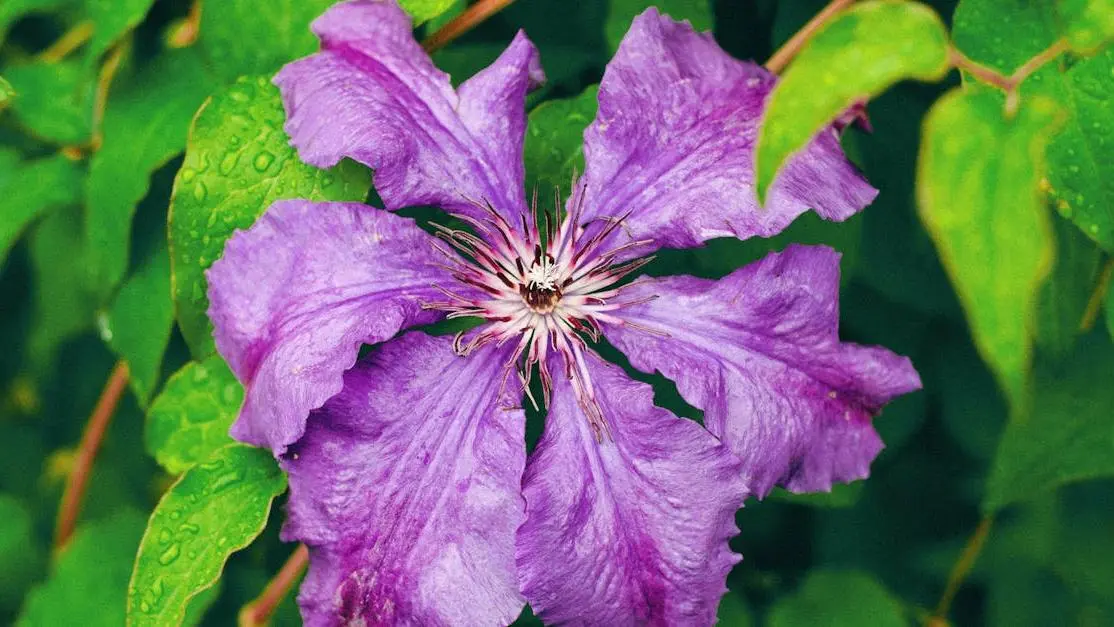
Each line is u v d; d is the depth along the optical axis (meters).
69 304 0.52
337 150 0.36
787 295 0.36
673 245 0.36
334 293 0.35
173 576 0.37
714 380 0.36
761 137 0.29
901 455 0.45
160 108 0.40
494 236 0.37
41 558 0.51
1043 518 0.46
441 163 0.36
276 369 0.35
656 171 0.37
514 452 0.36
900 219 0.41
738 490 0.36
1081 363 0.39
